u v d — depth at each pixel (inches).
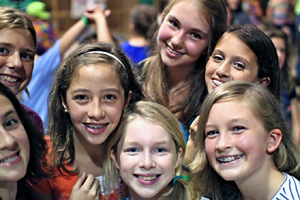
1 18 83.2
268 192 79.4
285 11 252.8
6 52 83.9
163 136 82.7
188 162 92.4
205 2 94.6
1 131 67.5
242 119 75.9
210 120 78.6
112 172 88.1
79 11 211.6
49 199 89.0
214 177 87.6
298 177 86.0
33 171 79.7
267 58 91.0
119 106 83.7
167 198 86.8
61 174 88.0
